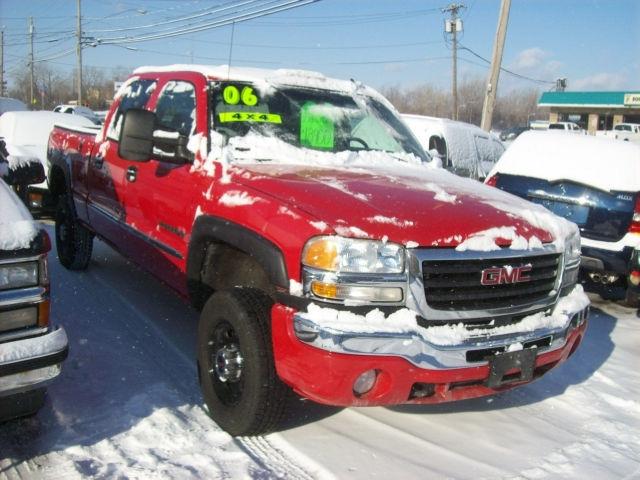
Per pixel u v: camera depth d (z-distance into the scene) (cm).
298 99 450
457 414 377
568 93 5084
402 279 288
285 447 321
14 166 501
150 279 603
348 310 284
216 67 450
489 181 671
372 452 323
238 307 314
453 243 299
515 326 313
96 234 554
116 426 327
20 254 263
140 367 404
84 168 554
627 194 586
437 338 288
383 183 352
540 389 424
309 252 288
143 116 383
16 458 294
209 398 340
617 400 411
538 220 344
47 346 269
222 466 298
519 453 335
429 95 7331
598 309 643
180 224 391
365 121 470
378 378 288
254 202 326
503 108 8000
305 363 284
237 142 395
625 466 329
